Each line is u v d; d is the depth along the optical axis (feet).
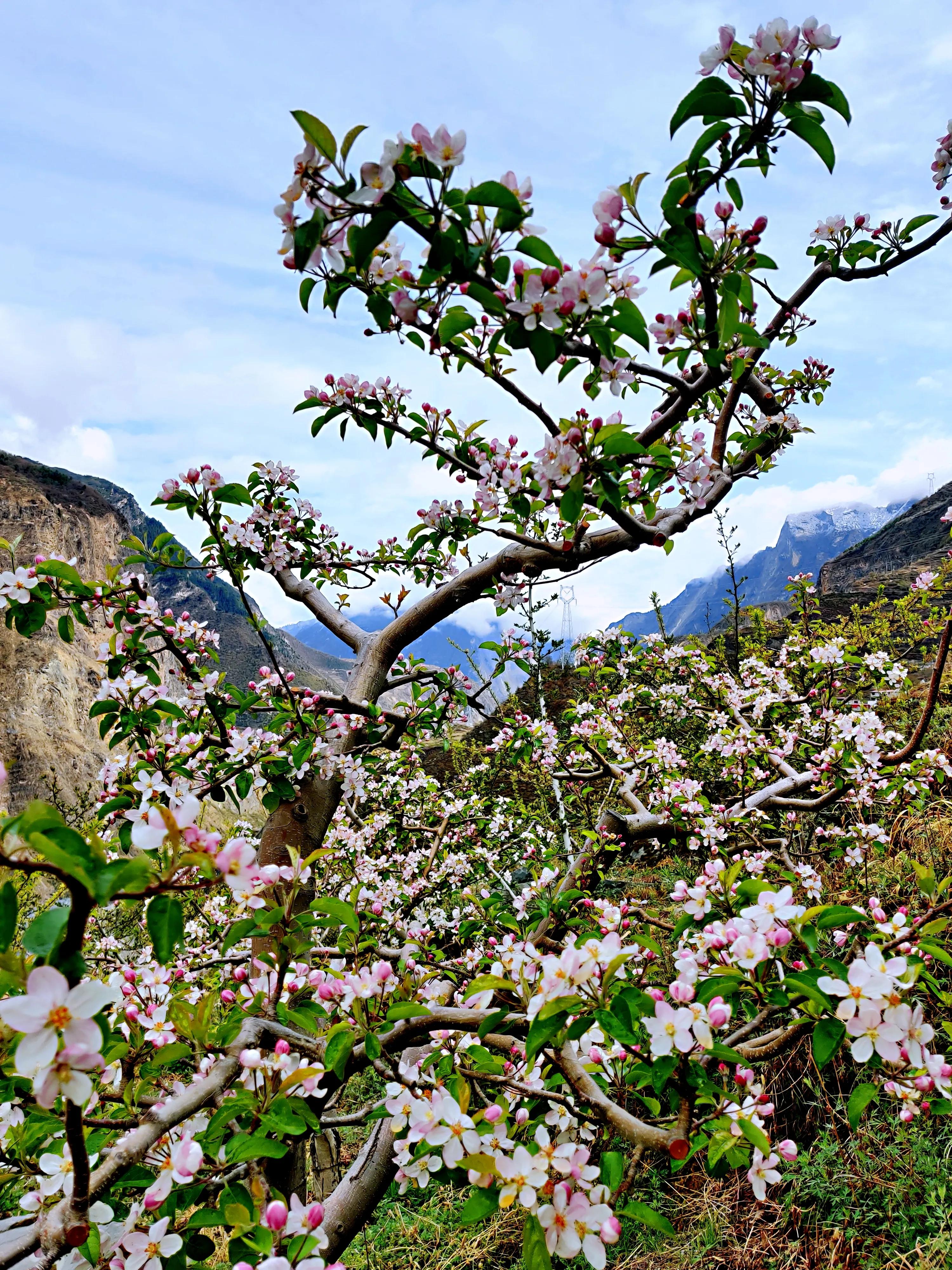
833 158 4.11
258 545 10.50
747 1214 9.91
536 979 4.83
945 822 12.51
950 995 4.42
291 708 8.79
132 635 8.52
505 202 3.71
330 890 13.30
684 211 4.24
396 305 4.51
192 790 8.23
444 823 12.10
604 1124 4.70
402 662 12.17
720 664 17.42
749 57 3.86
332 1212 7.22
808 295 7.70
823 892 10.57
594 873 10.11
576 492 5.05
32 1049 2.35
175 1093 5.12
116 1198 4.38
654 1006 3.92
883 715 16.31
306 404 8.29
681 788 10.52
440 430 8.39
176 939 2.82
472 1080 4.90
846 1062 10.49
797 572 18.21
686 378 6.83
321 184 3.58
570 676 20.63
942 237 6.79
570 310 4.12
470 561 10.71
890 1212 8.71
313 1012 4.90
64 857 2.33
